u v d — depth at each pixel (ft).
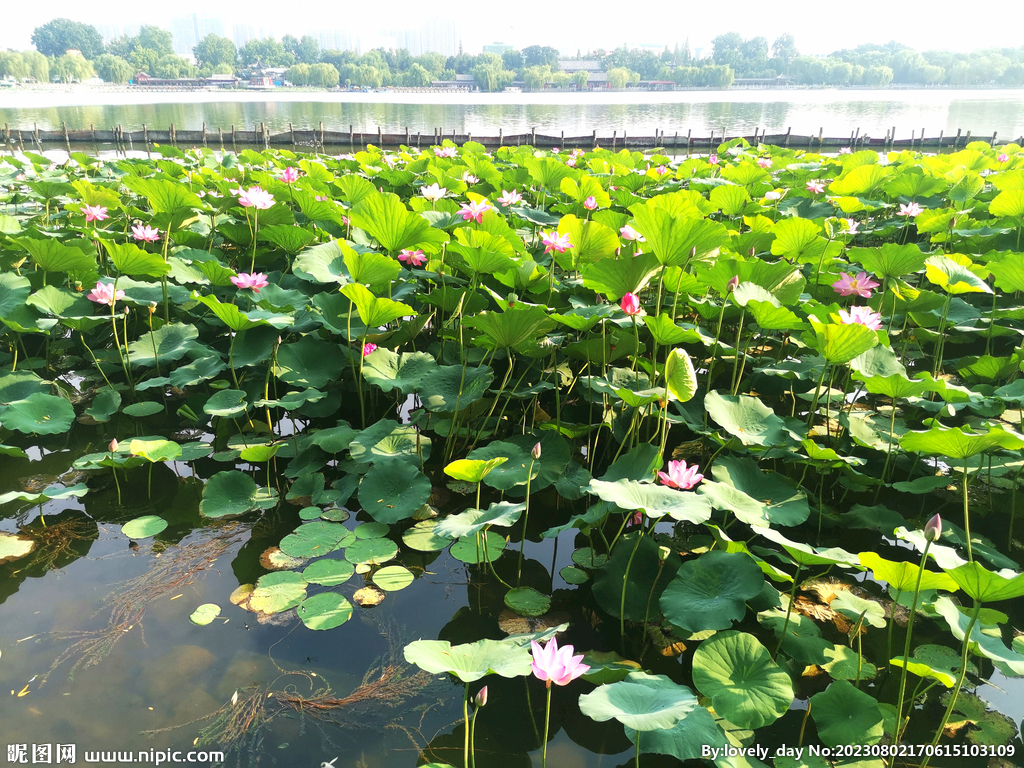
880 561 6.66
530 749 7.02
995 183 24.30
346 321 14.76
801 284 13.60
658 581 9.12
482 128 124.67
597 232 14.38
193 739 6.95
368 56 516.32
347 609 8.88
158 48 497.05
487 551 10.23
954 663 8.11
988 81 513.86
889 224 23.79
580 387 14.53
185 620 8.66
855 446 12.94
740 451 11.46
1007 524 11.23
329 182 27.63
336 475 12.37
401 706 7.47
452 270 16.81
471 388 12.12
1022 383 11.68
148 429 13.93
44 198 23.88
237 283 13.80
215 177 29.91
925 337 15.43
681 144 84.99
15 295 14.94
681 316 19.22
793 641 8.12
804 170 36.40
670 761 6.91
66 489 10.63
